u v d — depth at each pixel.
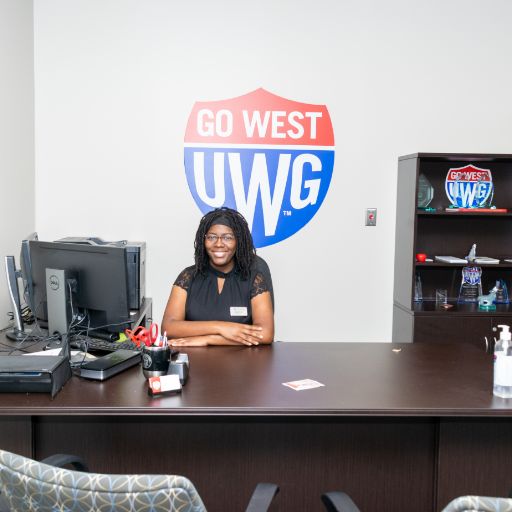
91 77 3.87
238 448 2.01
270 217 4.02
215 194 3.98
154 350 1.91
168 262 4.00
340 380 1.95
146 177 3.95
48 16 3.81
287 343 2.54
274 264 4.05
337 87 3.96
